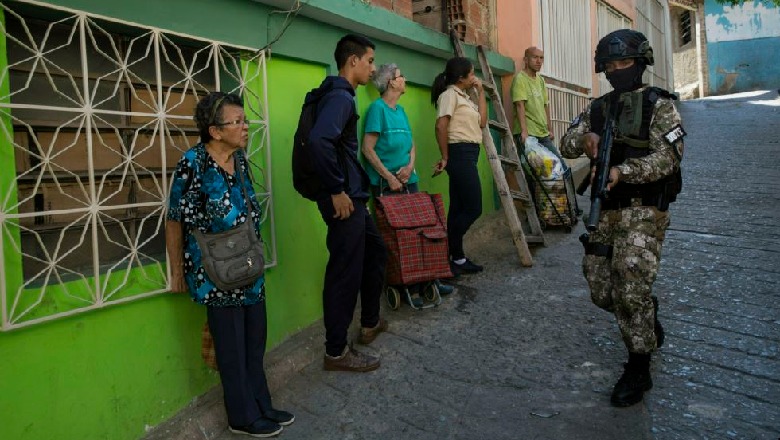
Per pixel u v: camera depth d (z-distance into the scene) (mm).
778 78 20703
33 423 2248
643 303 2816
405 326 3939
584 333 3654
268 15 3398
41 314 2260
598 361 3297
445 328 3875
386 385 3197
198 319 2953
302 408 3020
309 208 3820
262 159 3404
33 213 2205
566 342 3557
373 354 3562
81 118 2561
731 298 3967
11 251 2189
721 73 21344
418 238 4090
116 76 2727
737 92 21156
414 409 2947
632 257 2814
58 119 2504
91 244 2623
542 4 7430
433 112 5484
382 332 3859
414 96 5203
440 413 2895
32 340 2244
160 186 2939
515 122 6414
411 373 3312
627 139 2871
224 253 2574
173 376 2818
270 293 3477
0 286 2115
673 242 5203
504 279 4730
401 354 3549
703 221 5699
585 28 9109
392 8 4676
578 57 8781
